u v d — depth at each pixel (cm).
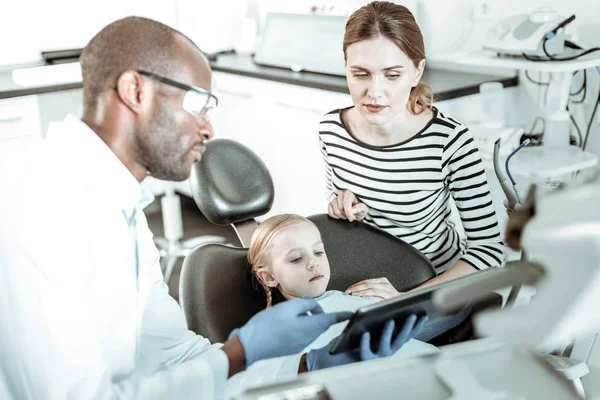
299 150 257
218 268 127
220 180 130
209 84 93
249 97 273
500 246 134
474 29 234
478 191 135
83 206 88
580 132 213
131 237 94
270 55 278
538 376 49
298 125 252
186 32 330
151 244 115
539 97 222
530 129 229
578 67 176
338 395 47
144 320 110
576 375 80
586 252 45
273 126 265
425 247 145
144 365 105
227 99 287
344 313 86
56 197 86
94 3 313
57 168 88
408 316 69
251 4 326
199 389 85
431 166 135
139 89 87
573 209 47
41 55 305
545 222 48
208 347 111
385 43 119
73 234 85
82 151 89
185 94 89
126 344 92
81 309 84
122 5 321
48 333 82
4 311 84
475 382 48
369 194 142
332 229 137
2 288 84
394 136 136
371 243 133
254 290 129
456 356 51
